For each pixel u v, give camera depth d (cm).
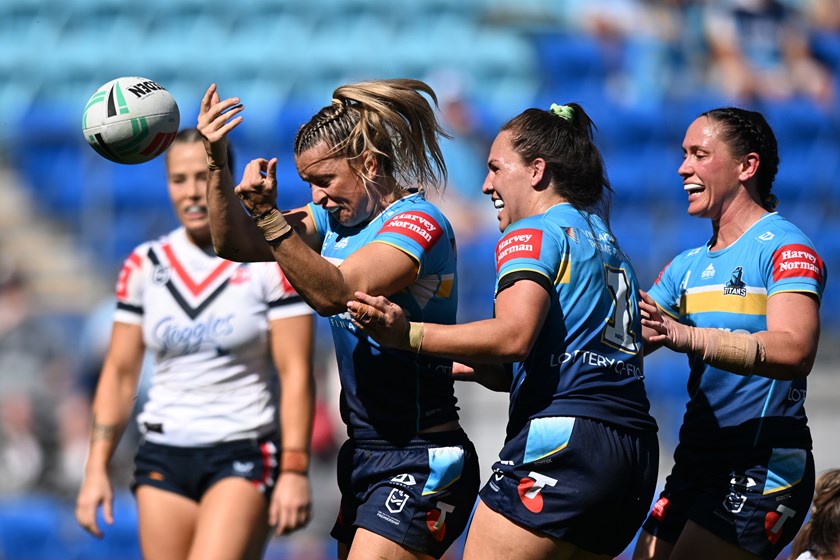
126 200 4322
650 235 3988
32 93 4969
